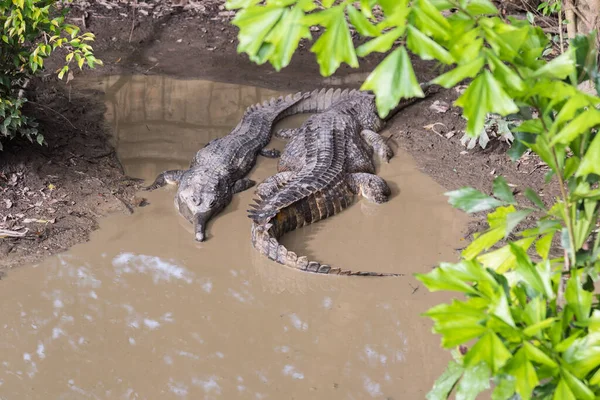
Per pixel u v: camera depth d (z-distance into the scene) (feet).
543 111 7.36
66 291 20.30
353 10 6.51
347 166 25.88
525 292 8.21
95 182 25.30
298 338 18.62
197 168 25.45
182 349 18.22
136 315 19.49
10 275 20.67
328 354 18.01
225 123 30.50
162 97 32.27
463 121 29.89
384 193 24.56
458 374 8.28
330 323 19.16
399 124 30.30
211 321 19.31
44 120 28.40
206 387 16.88
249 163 27.30
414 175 26.27
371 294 20.13
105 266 21.39
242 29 6.81
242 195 25.52
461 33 6.64
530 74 6.85
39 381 17.04
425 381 16.93
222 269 21.44
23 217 22.99
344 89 33.63
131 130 29.27
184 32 38.14
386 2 6.52
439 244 22.16
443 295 19.93
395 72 6.29
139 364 17.67
